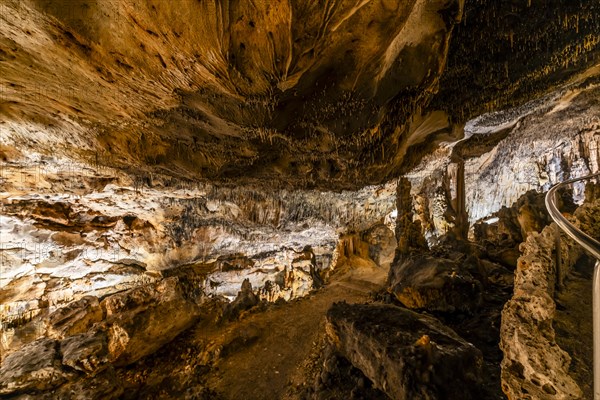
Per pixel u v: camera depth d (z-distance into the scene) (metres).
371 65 4.07
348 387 4.21
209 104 4.75
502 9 4.16
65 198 11.25
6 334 11.03
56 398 4.59
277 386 5.51
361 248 13.56
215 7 2.91
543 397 2.20
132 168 8.98
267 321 7.85
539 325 2.67
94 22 3.29
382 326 4.25
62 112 5.80
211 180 9.37
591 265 4.37
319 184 10.63
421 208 13.90
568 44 4.67
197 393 5.46
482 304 5.36
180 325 7.20
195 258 15.66
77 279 13.16
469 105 6.37
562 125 10.80
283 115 5.01
